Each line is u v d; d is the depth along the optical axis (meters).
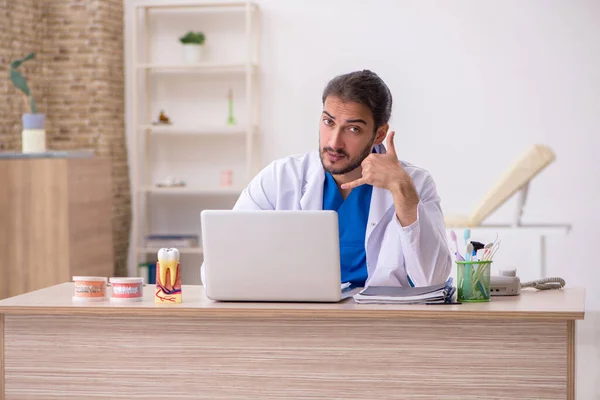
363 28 6.81
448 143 6.76
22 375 2.78
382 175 2.82
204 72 7.03
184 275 7.01
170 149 7.12
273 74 6.94
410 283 3.14
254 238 2.69
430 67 6.74
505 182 5.41
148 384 2.71
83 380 2.75
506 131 6.69
